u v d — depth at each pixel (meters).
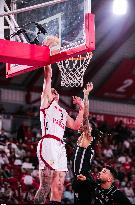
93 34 5.84
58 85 19.95
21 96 20.12
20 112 18.59
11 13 6.25
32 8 6.11
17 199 12.16
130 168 16.75
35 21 6.91
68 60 7.00
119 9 13.49
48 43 6.12
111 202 6.45
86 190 6.44
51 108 5.60
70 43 6.01
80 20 5.99
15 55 5.84
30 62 6.05
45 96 5.62
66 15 6.28
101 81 21.56
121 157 17.62
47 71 5.69
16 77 19.70
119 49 20.30
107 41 19.75
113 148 18.73
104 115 22.05
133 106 23.08
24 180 12.39
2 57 5.83
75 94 21.16
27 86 20.30
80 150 6.46
